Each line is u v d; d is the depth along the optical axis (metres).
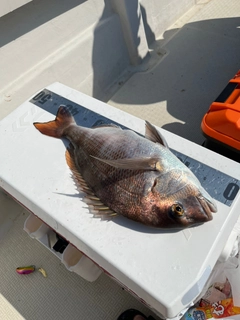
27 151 0.66
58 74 0.96
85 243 0.53
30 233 0.72
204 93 1.10
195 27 1.33
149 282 0.48
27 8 0.81
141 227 0.53
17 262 0.85
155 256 0.50
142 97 1.14
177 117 1.06
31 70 0.90
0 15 0.69
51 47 0.93
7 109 0.87
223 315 0.62
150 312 0.74
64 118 0.67
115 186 0.52
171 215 0.48
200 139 0.99
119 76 1.21
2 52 0.81
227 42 1.23
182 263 0.49
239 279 0.61
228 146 0.67
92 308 0.76
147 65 1.23
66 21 0.93
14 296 0.81
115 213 0.53
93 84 1.10
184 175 0.50
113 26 1.08
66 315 0.76
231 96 0.70
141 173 0.50
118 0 1.02
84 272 0.68
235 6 1.37
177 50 1.26
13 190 0.62
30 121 0.71
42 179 0.61
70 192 0.59
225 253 0.55
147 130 0.59
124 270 0.49
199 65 1.19
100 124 0.68
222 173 0.58
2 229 0.91
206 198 0.50
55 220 0.56
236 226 0.59
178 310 0.47
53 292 0.80
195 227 0.51
